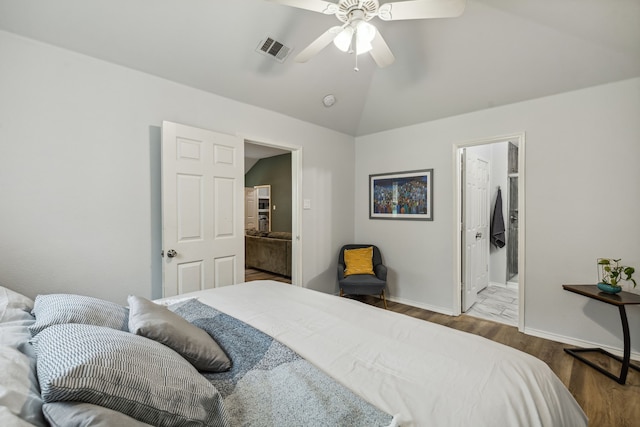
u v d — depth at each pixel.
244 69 2.69
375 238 4.23
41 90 1.97
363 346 1.23
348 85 3.28
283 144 3.47
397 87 3.28
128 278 2.36
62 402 0.63
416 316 3.47
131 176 2.36
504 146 4.78
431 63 2.84
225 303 1.78
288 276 5.21
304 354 1.17
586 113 2.64
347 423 0.78
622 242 2.51
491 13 2.27
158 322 1.06
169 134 2.43
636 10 1.97
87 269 2.17
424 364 1.10
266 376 1.00
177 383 0.79
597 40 2.24
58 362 0.69
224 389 0.94
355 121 4.00
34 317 1.26
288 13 2.29
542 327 2.88
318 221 3.94
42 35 1.93
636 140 2.45
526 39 2.39
